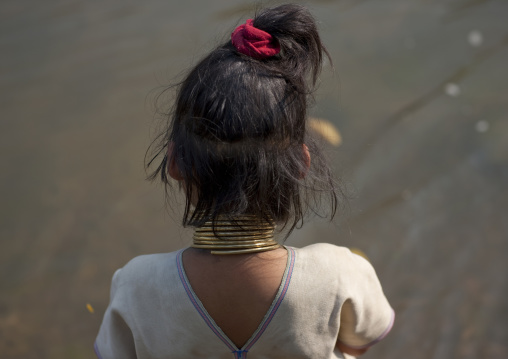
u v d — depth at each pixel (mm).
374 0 6023
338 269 1192
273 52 1117
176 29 5543
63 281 3074
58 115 4508
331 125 3893
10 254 3258
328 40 5270
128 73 4934
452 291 2865
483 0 5922
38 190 3744
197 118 1094
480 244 3125
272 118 1079
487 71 4707
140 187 3717
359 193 3480
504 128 3959
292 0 2662
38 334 2773
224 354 1162
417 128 4047
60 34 5633
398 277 2971
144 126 4285
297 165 1150
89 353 2676
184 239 3307
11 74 5043
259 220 1149
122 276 1233
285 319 1142
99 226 3436
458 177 3600
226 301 1142
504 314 2719
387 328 1335
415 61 4898
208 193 1122
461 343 2600
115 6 6164
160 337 1188
